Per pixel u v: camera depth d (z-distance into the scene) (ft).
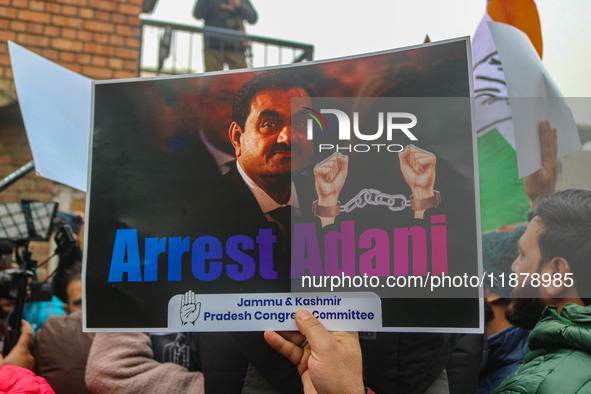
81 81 4.48
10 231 6.05
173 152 3.70
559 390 4.29
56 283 6.93
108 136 3.77
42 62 4.33
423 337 4.42
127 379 5.17
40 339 6.13
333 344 3.20
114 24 9.84
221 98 3.70
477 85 6.06
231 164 3.63
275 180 3.54
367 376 4.39
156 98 3.77
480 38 6.19
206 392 4.71
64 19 9.65
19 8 9.48
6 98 8.86
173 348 5.51
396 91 3.49
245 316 3.45
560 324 4.63
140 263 3.61
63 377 5.97
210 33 9.53
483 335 5.60
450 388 4.79
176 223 3.62
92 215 3.70
